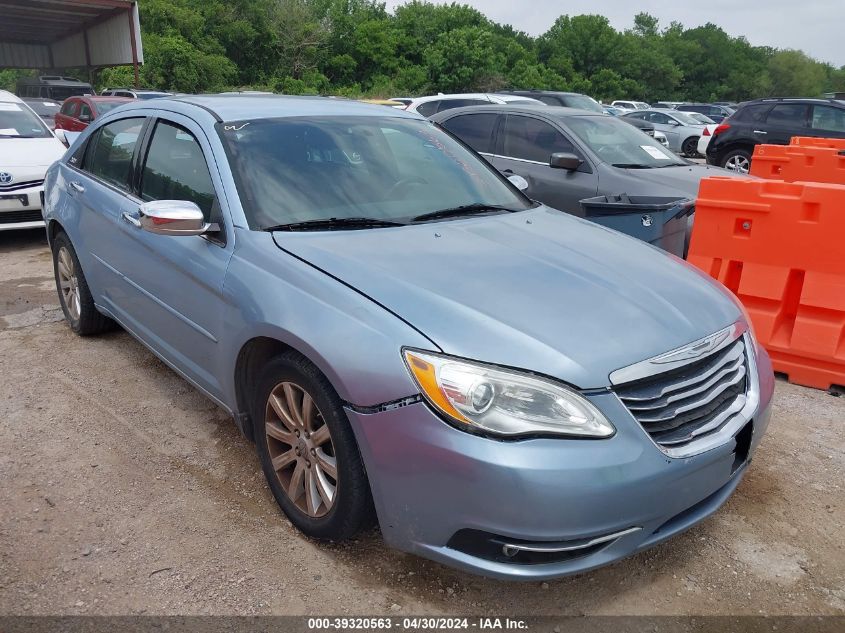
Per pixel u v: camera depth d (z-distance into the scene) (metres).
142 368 4.43
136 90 20.89
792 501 3.19
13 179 7.55
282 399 2.80
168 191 3.59
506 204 3.71
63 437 3.58
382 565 2.69
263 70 55.44
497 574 2.26
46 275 6.62
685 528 2.47
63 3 26.56
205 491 3.14
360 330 2.40
